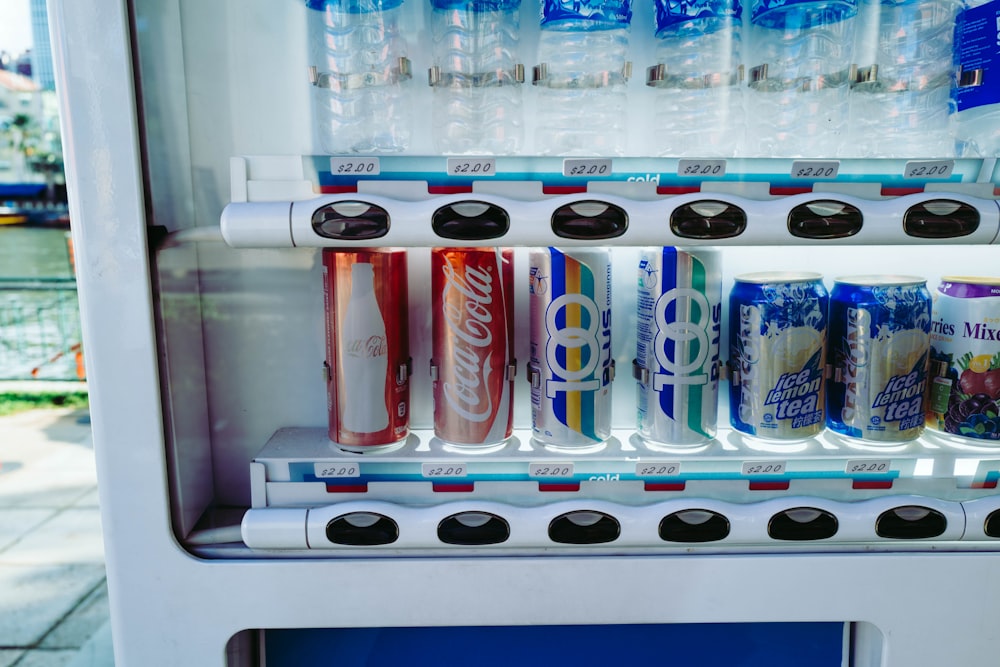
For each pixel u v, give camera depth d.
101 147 0.79
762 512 0.88
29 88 6.82
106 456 0.84
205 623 0.87
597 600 0.89
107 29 0.77
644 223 0.80
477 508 0.87
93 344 0.82
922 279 0.92
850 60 1.08
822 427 0.93
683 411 0.92
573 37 1.06
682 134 1.06
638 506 0.88
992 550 0.90
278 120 1.00
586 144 1.08
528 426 1.06
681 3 0.93
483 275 0.90
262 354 1.04
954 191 0.84
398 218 0.80
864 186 0.84
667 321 0.91
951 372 0.93
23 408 4.69
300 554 0.88
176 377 0.90
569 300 0.90
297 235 0.80
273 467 0.89
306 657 0.98
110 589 0.86
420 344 1.05
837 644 1.00
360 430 0.92
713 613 0.89
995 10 0.90
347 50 1.01
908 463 0.89
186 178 0.97
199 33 0.98
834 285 0.96
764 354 0.90
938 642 0.90
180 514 0.89
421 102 1.03
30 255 6.96
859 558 0.89
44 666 2.11
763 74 0.94
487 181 0.82
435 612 0.89
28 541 2.89
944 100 1.04
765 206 0.81
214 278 1.02
